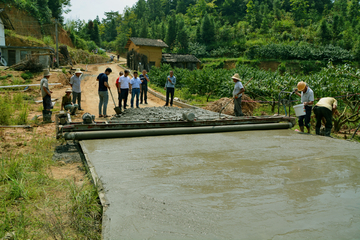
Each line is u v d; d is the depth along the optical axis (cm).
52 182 413
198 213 303
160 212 304
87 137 650
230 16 11494
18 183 374
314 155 548
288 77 1551
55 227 284
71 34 6000
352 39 7731
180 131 738
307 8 12188
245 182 397
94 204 337
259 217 295
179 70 2758
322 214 304
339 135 972
